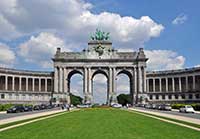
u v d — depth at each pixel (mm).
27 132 31297
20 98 153000
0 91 144500
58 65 159250
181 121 46219
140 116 60594
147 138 26938
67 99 159000
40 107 112500
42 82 163250
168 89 160750
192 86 150125
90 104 145125
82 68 160125
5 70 147250
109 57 159375
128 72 161250
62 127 36469
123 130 33156
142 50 159375
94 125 39094
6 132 31297
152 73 163375
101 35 163500
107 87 160875
